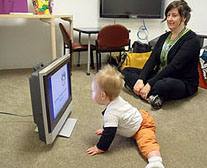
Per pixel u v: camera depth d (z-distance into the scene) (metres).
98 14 3.12
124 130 1.21
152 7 3.29
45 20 2.37
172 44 1.86
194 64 1.89
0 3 2.26
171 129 1.44
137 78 1.99
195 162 1.13
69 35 2.71
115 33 2.47
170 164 1.11
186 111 1.70
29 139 1.30
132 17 3.21
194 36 1.79
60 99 1.31
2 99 1.85
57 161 1.12
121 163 1.11
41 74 1.01
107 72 1.16
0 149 1.20
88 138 1.32
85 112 1.65
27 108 1.70
